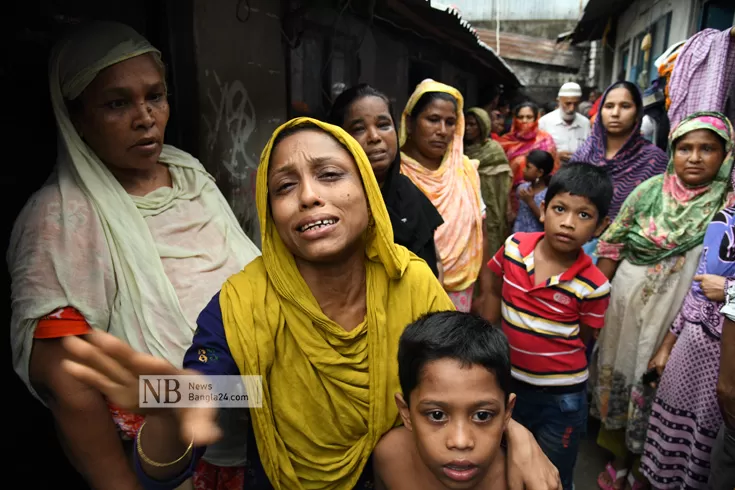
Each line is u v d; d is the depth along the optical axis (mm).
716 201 2213
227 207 1667
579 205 1835
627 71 6820
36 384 1141
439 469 978
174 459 1011
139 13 1963
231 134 2369
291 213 992
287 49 2906
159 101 1402
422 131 2436
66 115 1300
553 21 12516
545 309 1959
